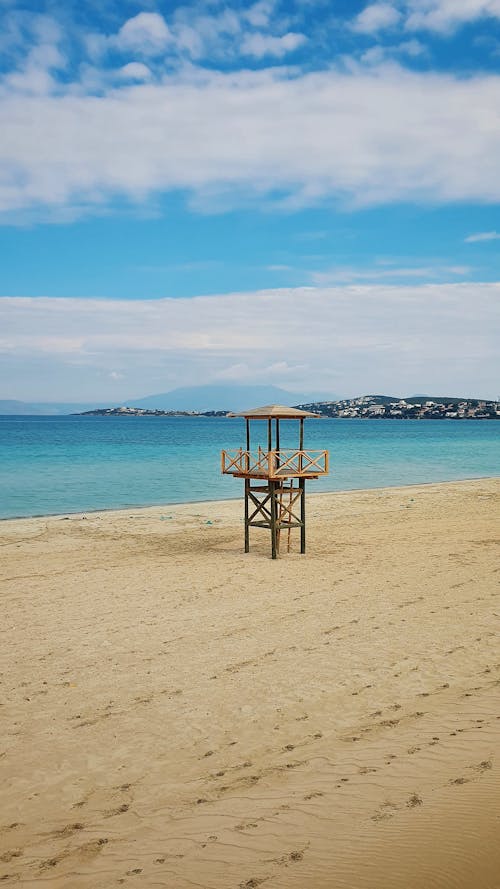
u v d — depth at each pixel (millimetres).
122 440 101375
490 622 13422
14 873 5945
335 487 43375
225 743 8508
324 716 9195
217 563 19953
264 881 5531
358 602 15242
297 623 13727
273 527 20422
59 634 13242
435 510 31109
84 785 7594
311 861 5758
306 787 7180
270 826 6418
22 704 9898
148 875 5781
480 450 80812
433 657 11438
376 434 137000
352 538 23969
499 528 25469
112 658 11820
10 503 35094
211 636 12992
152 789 7438
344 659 11500
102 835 6547
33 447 81250
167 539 24406
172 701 9906
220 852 6047
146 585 17250
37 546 23000
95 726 9125
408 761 7582
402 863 5582
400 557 20297
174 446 84000
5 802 7277
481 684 10086
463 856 5570
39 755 8328
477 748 7758
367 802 6711
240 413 21172
